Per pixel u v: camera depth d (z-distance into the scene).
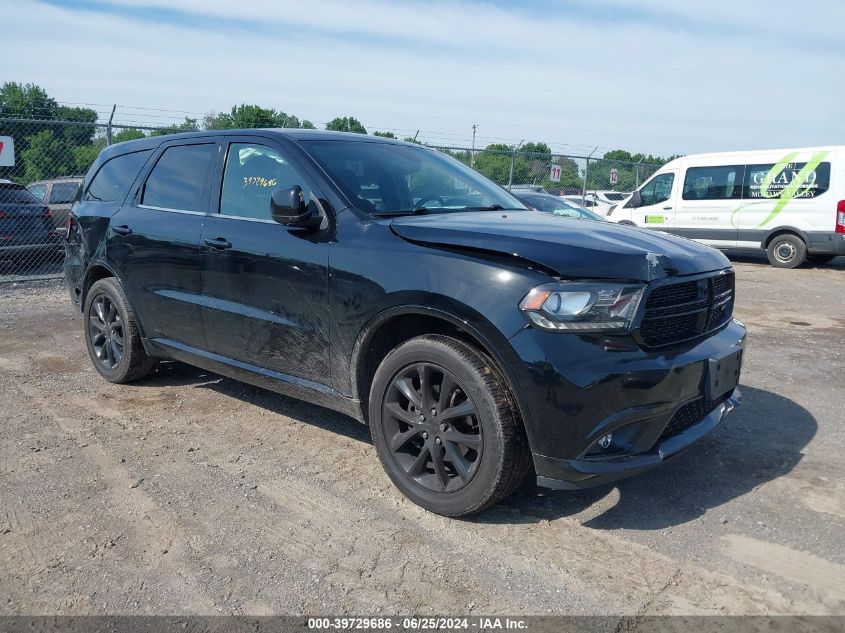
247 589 2.60
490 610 2.48
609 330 2.71
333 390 3.54
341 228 3.41
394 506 3.24
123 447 3.92
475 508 3.00
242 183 4.02
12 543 2.91
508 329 2.75
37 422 4.30
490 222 3.32
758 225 13.52
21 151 10.27
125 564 2.77
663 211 14.91
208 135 4.39
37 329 6.93
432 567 2.74
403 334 3.35
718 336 3.23
